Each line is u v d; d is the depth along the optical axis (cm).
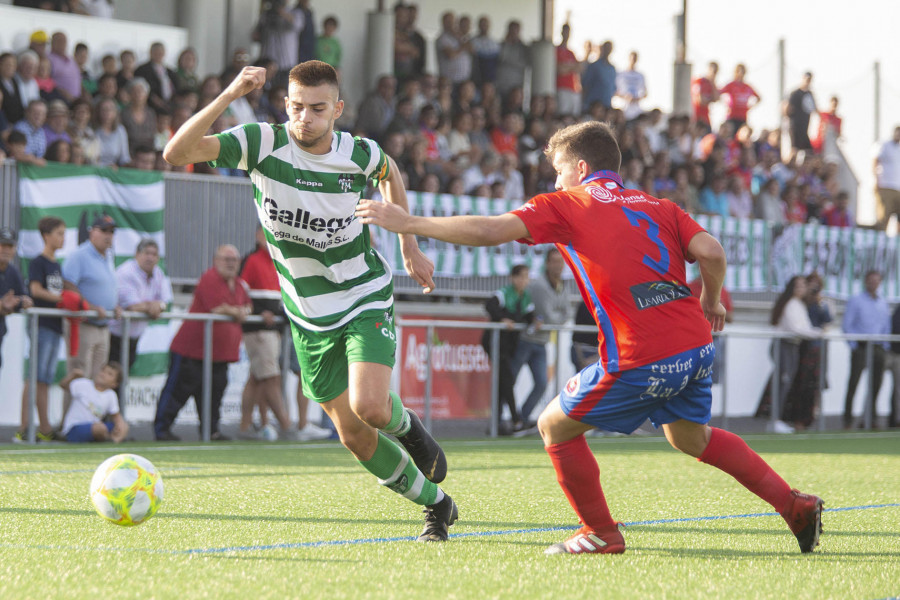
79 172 3039
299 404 2888
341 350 1162
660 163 4503
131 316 2669
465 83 4438
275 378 2825
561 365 3281
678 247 1054
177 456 2231
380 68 4778
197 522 1256
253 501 1476
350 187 1150
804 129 5412
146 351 2875
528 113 4675
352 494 1581
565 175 1111
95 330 2656
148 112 3516
